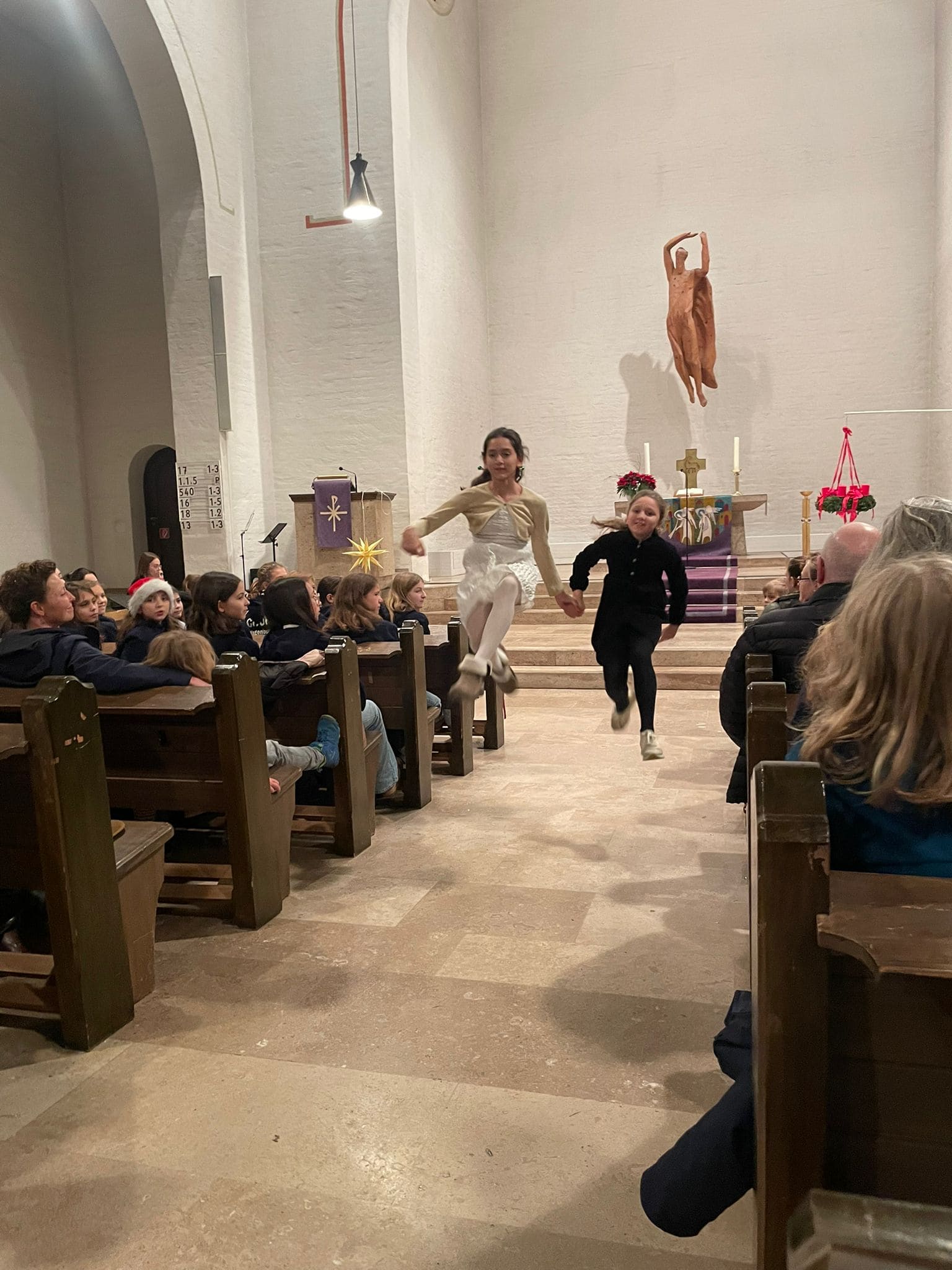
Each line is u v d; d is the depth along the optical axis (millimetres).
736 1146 1287
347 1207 1831
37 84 11891
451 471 12273
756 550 12852
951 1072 981
